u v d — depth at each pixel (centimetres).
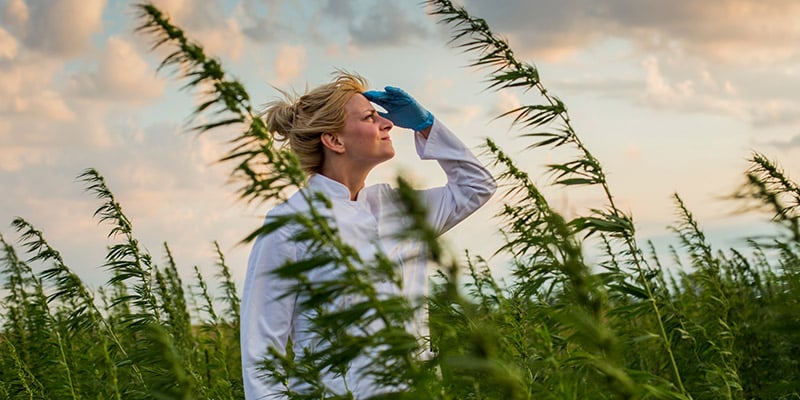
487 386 242
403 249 394
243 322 388
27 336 666
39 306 594
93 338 645
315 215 245
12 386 587
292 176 252
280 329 386
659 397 284
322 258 239
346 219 395
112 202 554
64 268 512
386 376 254
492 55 420
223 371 593
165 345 242
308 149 433
